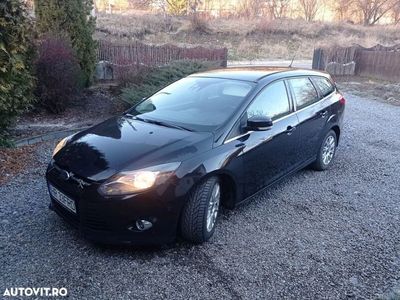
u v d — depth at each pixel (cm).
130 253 322
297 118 447
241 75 441
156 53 1334
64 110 856
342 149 648
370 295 280
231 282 289
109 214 297
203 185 327
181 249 330
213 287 283
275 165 418
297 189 468
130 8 3581
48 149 591
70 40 918
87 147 343
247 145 367
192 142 337
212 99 403
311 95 496
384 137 738
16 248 324
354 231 371
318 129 494
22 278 287
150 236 307
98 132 379
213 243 341
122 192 294
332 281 295
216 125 363
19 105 593
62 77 812
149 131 363
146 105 437
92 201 299
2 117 559
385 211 417
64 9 916
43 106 834
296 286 288
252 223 379
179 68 936
